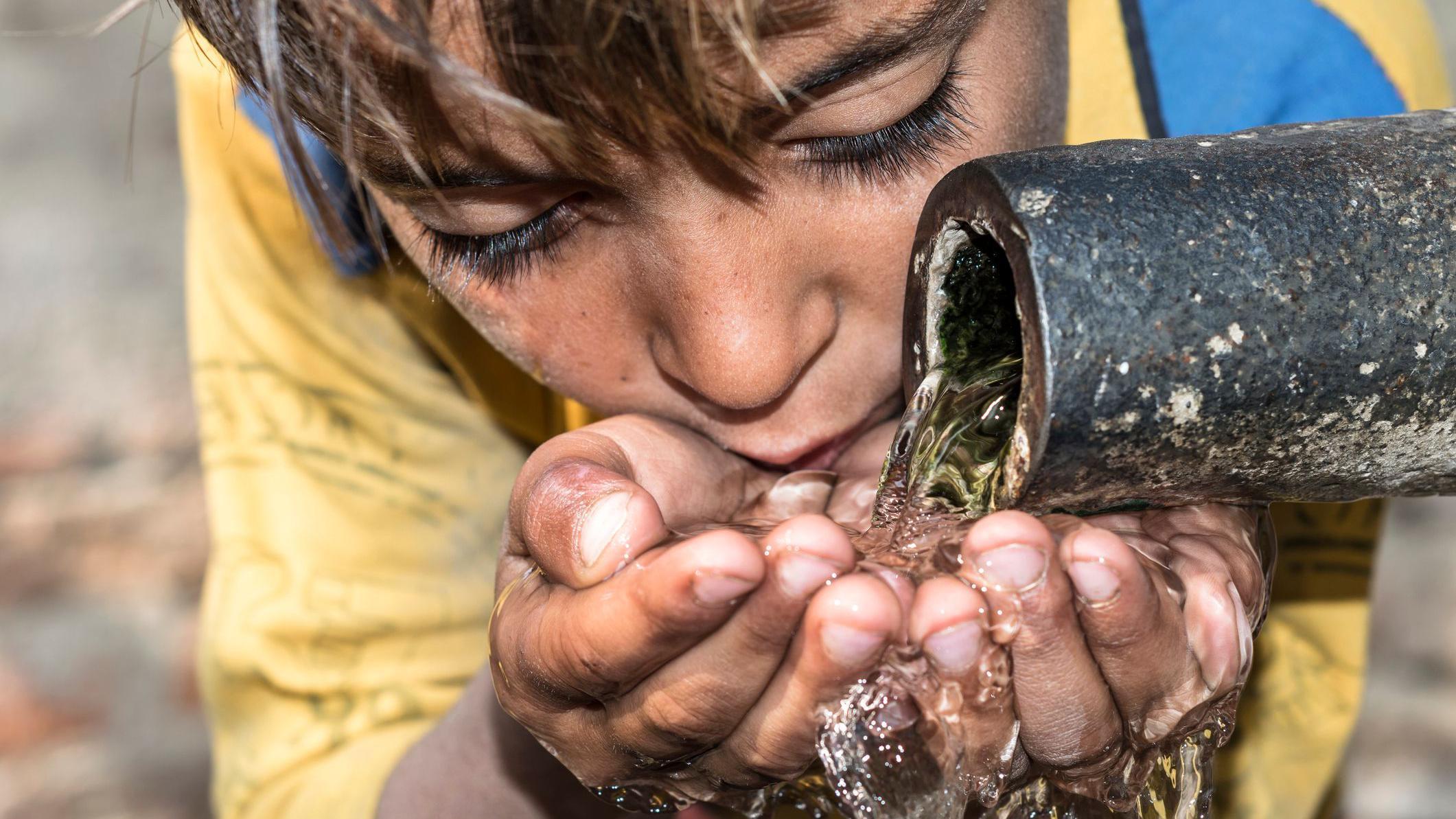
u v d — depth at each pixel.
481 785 1.63
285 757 1.81
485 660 1.99
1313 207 0.94
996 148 1.15
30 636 3.40
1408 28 1.71
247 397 1.94
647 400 1.29
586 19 0.90
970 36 1.11
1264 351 0.91
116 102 5.74
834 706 0.95
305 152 1.03
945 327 1.08
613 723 1.06
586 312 1.21
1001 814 1.15
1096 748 1.01
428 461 1.99
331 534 1.91
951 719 0.95
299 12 0.98
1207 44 1.61
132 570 3.59
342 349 1.95
